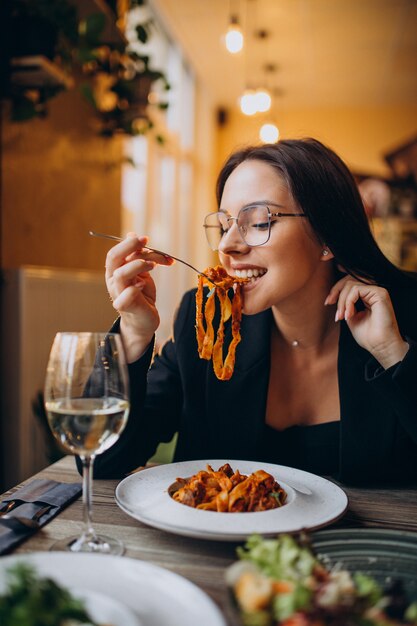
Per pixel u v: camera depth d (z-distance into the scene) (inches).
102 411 27.3
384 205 269.3
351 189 48.9
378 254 50.8
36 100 106.0
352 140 274.5
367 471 43.2
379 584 22.8
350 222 47.8
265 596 18.8
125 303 39.1
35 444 96.0
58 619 17.7
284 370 50.5
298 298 48.2
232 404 48.6
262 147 47.3
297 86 247.6
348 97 260.4
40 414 96.3
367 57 213.6
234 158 50.8
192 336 51.9
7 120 97.3
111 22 115.8
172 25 190.2
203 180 263.4
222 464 39.1
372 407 45.2
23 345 91.1
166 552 27.6
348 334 48.4
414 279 54.7
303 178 44.7
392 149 271.4
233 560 27.0
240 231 45.2
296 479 36.4
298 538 27.4
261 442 48.2
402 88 247.8
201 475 33.7
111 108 150.6
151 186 188.7
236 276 46.3
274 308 49.6
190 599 20.3
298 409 50.0
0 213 96.2
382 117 272.8
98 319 119.1
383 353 44.7
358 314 47.3
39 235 112.0
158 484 34.6
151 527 30.7
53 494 34.6
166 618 19.7
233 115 283.6
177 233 223.8
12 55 88.1
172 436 52.6
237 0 171.6
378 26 186.9
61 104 120.7
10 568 19.2
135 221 184.9
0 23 85.7
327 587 19.2
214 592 23.7
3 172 96.7
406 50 206.1
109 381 28.1
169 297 218.1
